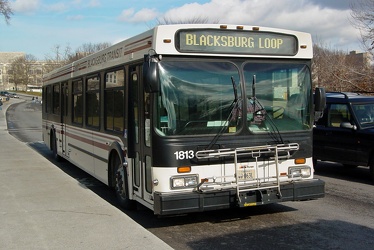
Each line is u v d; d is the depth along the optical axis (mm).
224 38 6504
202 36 6379
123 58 7547
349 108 10938
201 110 6316
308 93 7066
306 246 5832
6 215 6734
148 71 5938
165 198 5969
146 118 6539
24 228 6062
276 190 6496
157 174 6121
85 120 10266
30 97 122250
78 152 11031
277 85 6812
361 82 22922
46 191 8477
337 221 7059
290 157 6754
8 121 40531
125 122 7422
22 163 12297
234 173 6387
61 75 12992
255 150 6465
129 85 7266
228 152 6262
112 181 8508
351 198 8766
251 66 6668
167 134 6141
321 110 6969
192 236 6328
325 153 11500
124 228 6031
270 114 6719
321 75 26281
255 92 6633
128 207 7742
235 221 7074
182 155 6148
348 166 12930
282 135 6750
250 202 6332
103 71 8766
